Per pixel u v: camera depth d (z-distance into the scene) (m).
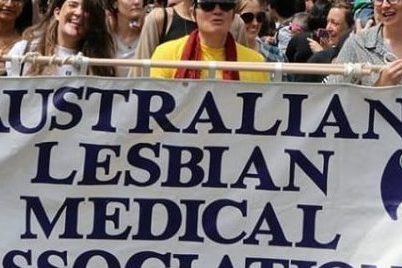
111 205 6.73
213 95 6.64
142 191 6.71
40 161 6.73
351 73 6.64
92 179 6.72
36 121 6.71
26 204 6.74
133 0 9.22
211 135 6.67
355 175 6.65
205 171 6.69
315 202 6.67
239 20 9.01
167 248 6.73
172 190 6.70
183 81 6.64
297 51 11.74
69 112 6.70
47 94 6.69
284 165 6.66
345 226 6.67
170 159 6.69
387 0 7.45
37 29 8.27
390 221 6.65
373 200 6.65
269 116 6.64
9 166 6.73
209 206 6.70
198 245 6.72
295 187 6.67
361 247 6.67
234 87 6.63
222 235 6.70
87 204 6.73
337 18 11.33
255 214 6.69
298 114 6.64
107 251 6.74
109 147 6.70
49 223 6.74
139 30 9.34
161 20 8.70
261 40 11.39
